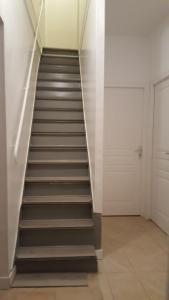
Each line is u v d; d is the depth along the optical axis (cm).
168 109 321
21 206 255
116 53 379
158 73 346
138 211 398
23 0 270
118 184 394
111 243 292
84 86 363
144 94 386
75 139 336
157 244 290
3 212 198
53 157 317
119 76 382
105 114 386
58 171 300
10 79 207
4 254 202
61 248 241
